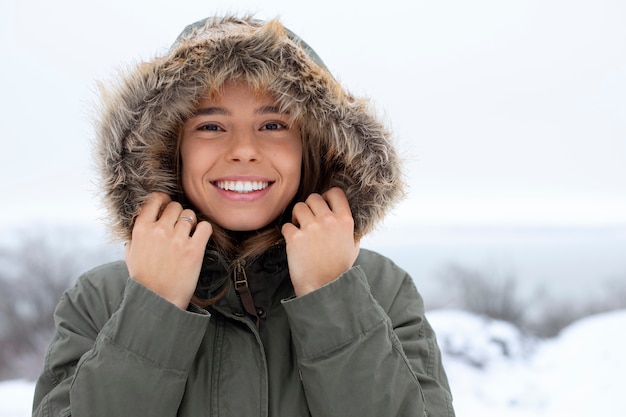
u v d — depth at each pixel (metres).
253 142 1.31
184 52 1.27
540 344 5.21
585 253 12.34
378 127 1.37
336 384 1.15
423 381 1.28
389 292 1.42
